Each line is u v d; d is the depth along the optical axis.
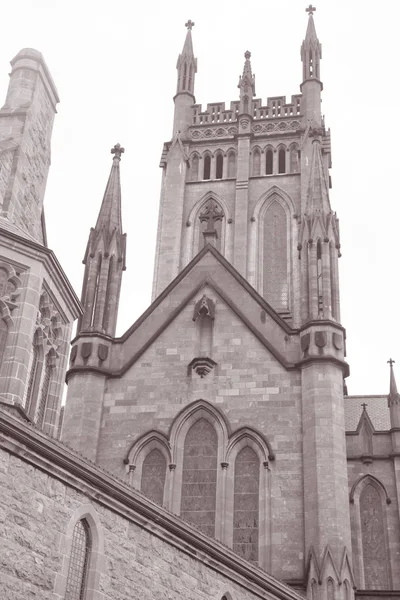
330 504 41.88
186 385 47.25
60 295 32.75
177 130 88.38
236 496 43.91
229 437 45.16
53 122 37.88
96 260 51.81
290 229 80.38
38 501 22.64
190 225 82.50
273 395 46.22
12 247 30.33
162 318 49.78
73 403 46.91
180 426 45.97
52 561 22.61
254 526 42.97
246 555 42.19
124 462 45.28
